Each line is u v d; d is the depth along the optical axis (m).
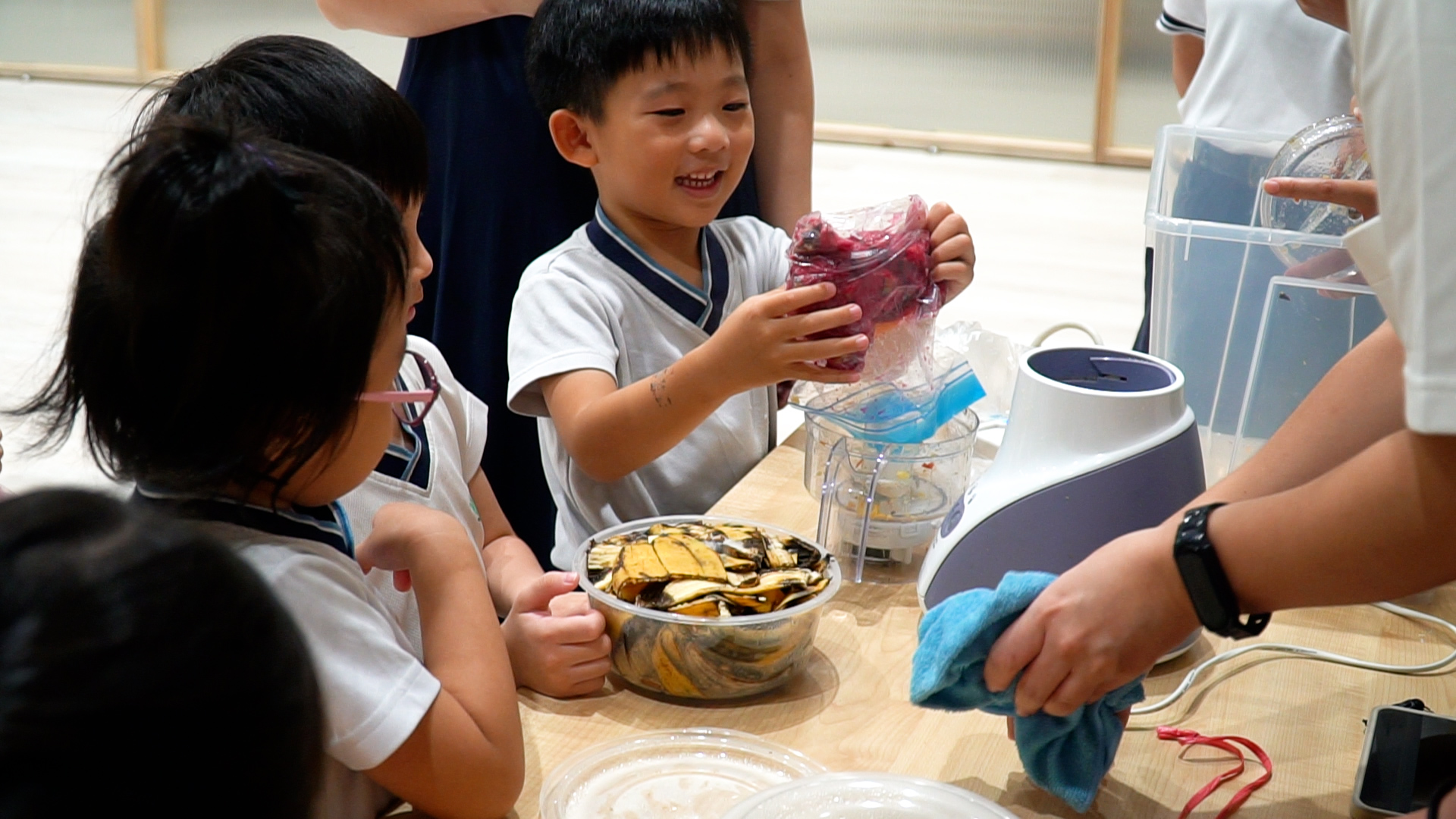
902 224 1.13
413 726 0.74
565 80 1.35
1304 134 1.26
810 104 1.70
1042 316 3.76
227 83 1.00
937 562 0.97
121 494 0.43
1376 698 0.94
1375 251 0.65
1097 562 0.73
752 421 1.45
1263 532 0.67
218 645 0.37
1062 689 0.74
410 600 0.99
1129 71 5.40
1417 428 0.59
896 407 1.10
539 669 0.91
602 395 1.28
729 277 1.43
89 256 0.70
